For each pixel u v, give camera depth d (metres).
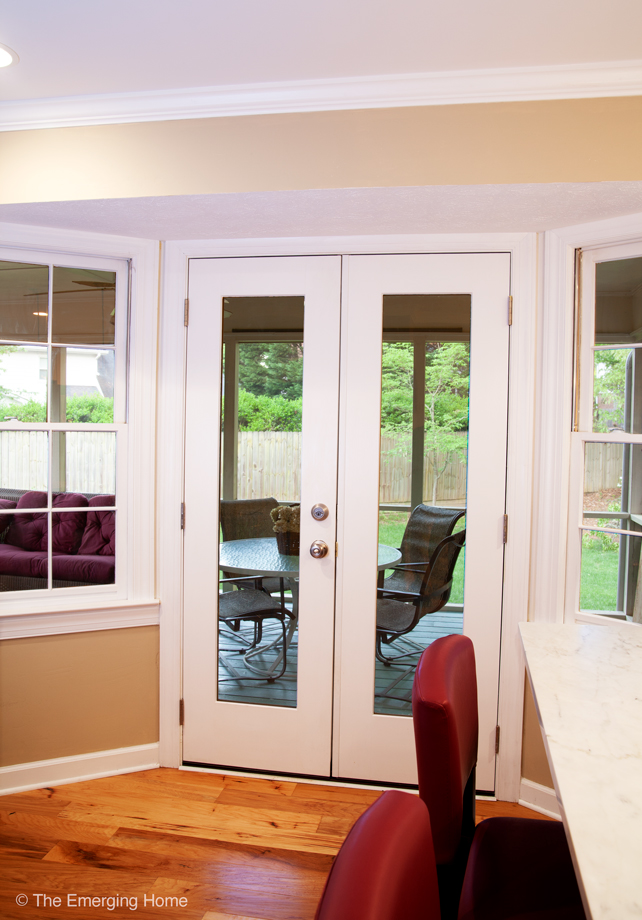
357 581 2.35
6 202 2.12
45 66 1.90
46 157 2.11
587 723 1.00
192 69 1.91
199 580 2.44
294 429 2.40
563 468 2.21
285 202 2.06
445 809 0.94
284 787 2.34
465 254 2.27
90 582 2.45
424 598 2.35
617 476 2.16
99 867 1.87
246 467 2.43
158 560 2.46
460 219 2.14
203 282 2.41
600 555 2.19
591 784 0.82
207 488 2.43
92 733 2.39
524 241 2.23
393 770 2.35
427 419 2.34
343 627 2.36
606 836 0.71
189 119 2.05
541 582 2.25
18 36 1.74
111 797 2.26
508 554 2.28
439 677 1.01
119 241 2.38
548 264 2.22
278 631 2.42
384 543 2.36
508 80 1.88
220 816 2.14
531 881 1.06
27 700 2.32
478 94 1.90
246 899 1.75
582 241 2.15
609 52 1.79
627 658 1.31
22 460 2.39
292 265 2.36
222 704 2.44
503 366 2.26
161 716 2.46
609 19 1.64
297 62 1.87
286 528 2.41
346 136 1.97
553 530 2.22
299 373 2.39
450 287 2.28
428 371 2.33
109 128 2.08
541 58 1.82
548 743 0.93
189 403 2.43
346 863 0.54
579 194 1.93
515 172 1.90
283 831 2.06
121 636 2.42
